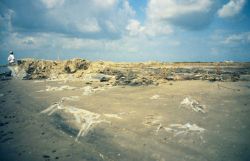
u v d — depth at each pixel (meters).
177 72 28.00
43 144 9.80
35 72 29.50
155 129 10.25
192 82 20.03
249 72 27.94
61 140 10.09
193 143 8.90
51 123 12.02
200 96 14.65
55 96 17.33
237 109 11.88
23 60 30.67
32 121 12.48
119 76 23.16
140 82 20.31
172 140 9.24
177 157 8.12
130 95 16.28
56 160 8.48
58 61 31.31
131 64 41.72
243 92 15.27
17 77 28.67
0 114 13.91
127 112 12.56
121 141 9.53
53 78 27.03
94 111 13.02
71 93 18.05
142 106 13.45
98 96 16.53
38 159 8.62
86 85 21.27
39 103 15.67
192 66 40.91
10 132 11.15
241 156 7.84
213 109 12.09
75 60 29.44
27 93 19.17
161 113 12.05
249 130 9.50
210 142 8.86
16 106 15.38
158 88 18.11
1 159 8.75
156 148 8.78
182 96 14.93
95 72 26.77
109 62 41.66
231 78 21.16
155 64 43.78
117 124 11.07
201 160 7.82
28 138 10.45
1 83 25.12
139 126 10.67
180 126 10.34
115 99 15.40
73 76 26.20
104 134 10.25
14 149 9.48
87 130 10.80
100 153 8.79
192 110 12.16
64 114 13.03
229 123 10.29
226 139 8.97
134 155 8.47
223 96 14.44
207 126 10.16
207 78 21.53
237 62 44.78
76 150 9.16
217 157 7.90
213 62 46.25
